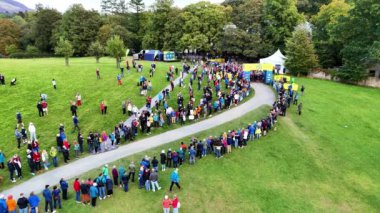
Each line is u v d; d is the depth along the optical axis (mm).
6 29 120188
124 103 40094
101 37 102750
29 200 22750
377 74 68500
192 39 85375
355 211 26484
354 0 69188
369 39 64750
